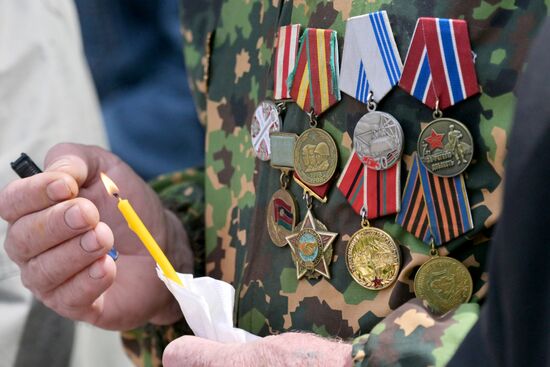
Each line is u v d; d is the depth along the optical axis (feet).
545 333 2.16
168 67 8.32
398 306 3.34
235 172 4.17
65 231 3.57
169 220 4.50
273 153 3.76
